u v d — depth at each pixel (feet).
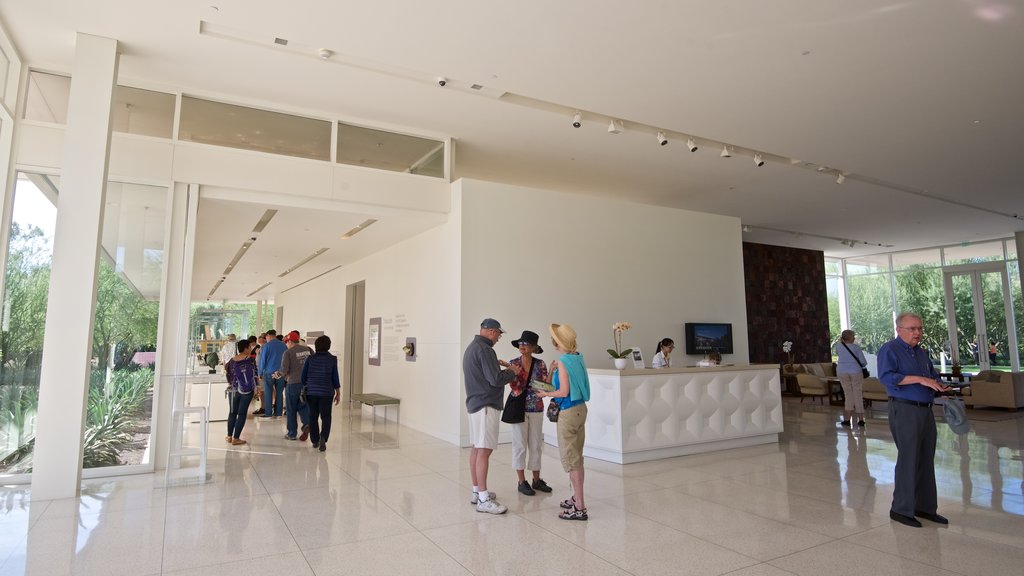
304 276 51.39
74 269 16.28
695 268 32.83
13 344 17.98
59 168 18.67
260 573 10.59
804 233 49.08
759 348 51.44
